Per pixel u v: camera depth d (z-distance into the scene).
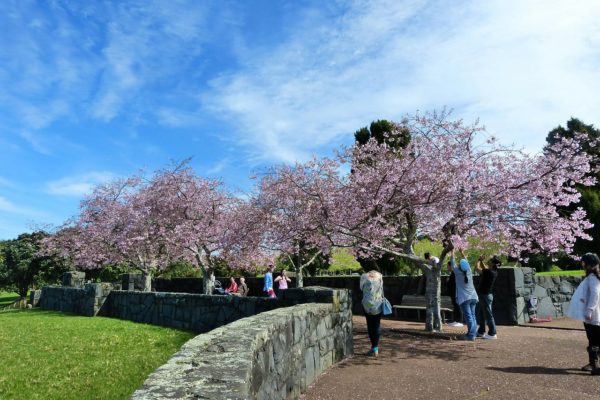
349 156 12.01
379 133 17.98
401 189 9.40
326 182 10.97
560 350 7.70
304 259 19.39
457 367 6.56
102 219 19.70
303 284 17.30
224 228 17.36
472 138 9.73
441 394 5.24
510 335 9.59
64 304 18.27
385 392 5.37
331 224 9.82
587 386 5.45
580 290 6.19
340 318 7.32
